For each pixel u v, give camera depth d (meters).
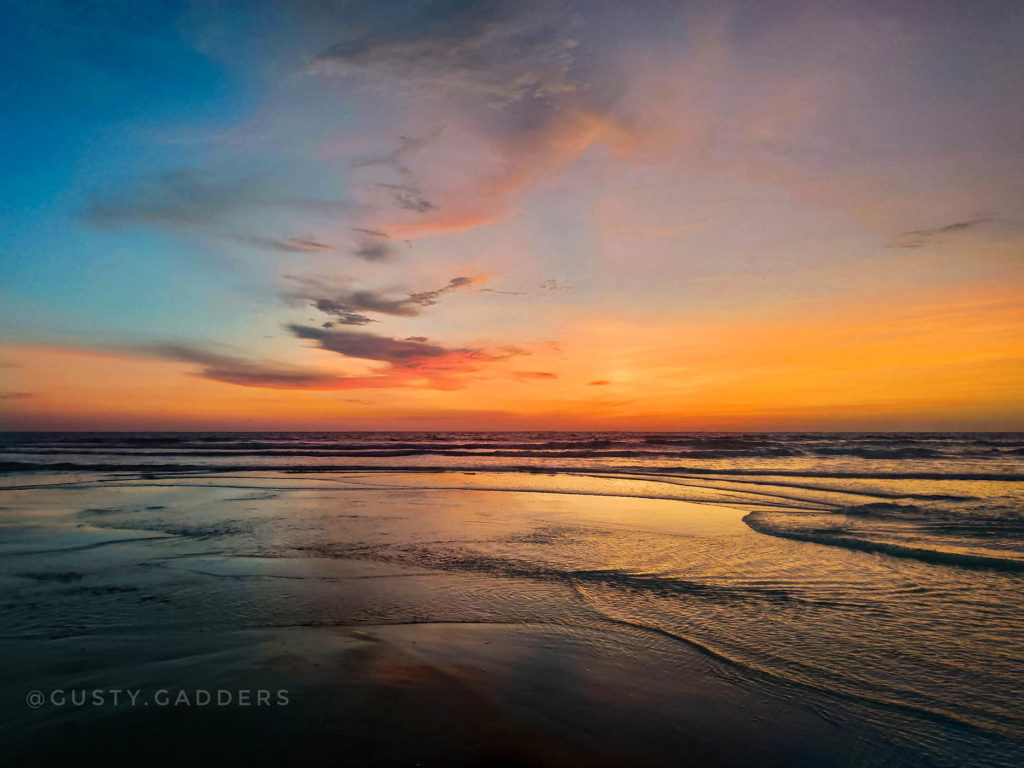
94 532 11.18
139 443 55.22
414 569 8.38
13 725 3.78
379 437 95.88
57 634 5.59
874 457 36.56
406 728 3.84
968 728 4.05
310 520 12.69
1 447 47.50
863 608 6.66
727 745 3.80
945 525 11.55
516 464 32.12
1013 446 46.09
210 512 13.77
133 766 3.34
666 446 50.34
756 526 11.93
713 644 5.56
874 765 3.61
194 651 5.13
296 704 4.11
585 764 3.52
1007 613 6.46
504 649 5.36
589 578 7.93
